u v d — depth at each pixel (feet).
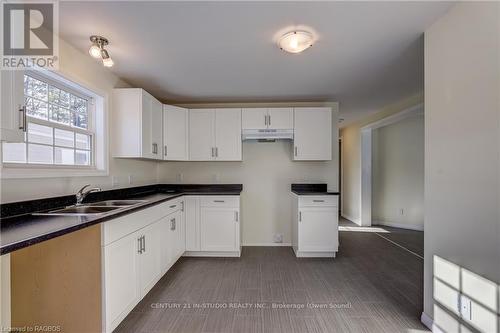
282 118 11.21
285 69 8.24
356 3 4.95
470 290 4.61
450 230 5.08
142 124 8.57
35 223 4.47
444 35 5.25
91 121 7.80
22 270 4.39
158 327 5.81
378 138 17.28
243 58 7.40
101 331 5.10
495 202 4.14
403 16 5.34
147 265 6.97
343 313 6.40
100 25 5.65
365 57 7.38
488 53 4.23
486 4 4.25
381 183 17.21
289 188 12.44
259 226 12.44
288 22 5.59
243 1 4.87
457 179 4.91
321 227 10.48
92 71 7.40
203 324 5.93
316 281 8.26
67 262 4.81
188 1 4.86
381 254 11.01
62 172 6.30
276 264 9.77
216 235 10.45
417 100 11.07
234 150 11.25
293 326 5.86
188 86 9.86
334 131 12.12
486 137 4.28
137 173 10.17
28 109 5.68
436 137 5.48
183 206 10.30
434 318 5.56
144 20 5.48
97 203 7.27
